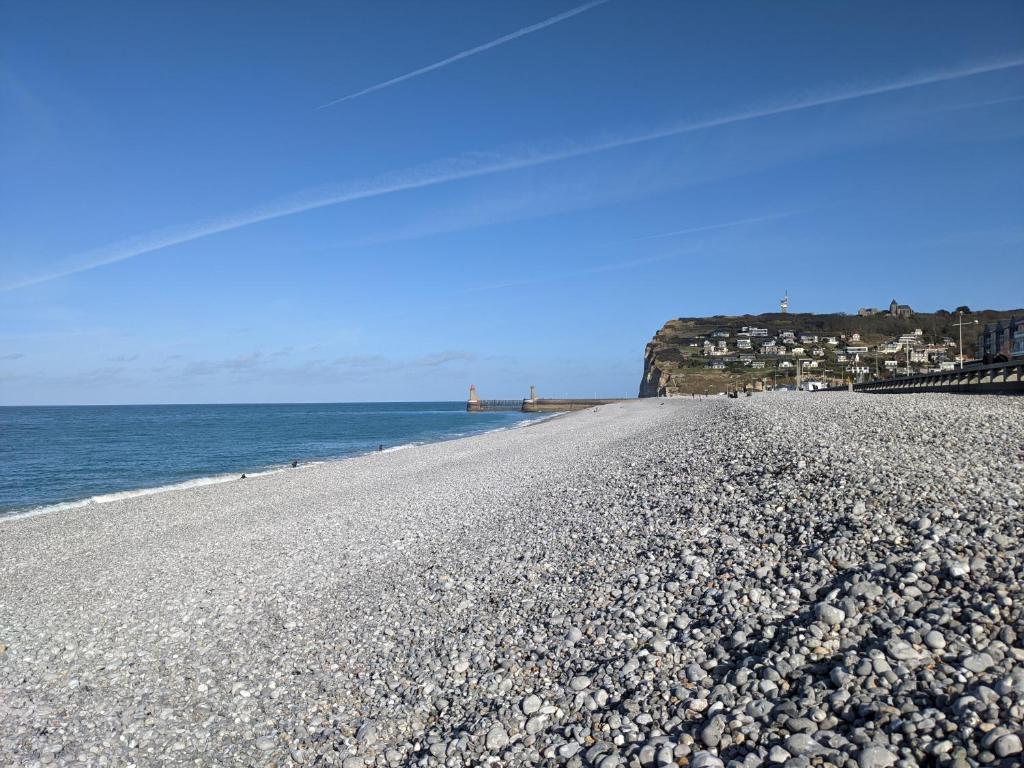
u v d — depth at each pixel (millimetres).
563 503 16422
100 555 16844
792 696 5629
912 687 5156
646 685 6422
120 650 9867
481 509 18109
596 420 62656
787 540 9242
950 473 10438
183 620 11016
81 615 11703
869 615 6473
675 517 11891
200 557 15836
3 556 17281
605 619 8164
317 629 10031
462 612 9672
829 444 14852
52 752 6977
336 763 6383
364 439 71250
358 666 8500
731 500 11938
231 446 62281
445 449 42219
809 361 186000
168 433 84625
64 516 22922
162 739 7184
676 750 5250
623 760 5344
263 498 24984
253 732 7203
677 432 31203
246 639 9945
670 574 9133
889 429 16922
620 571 9789
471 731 6340
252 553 15812
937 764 4352
